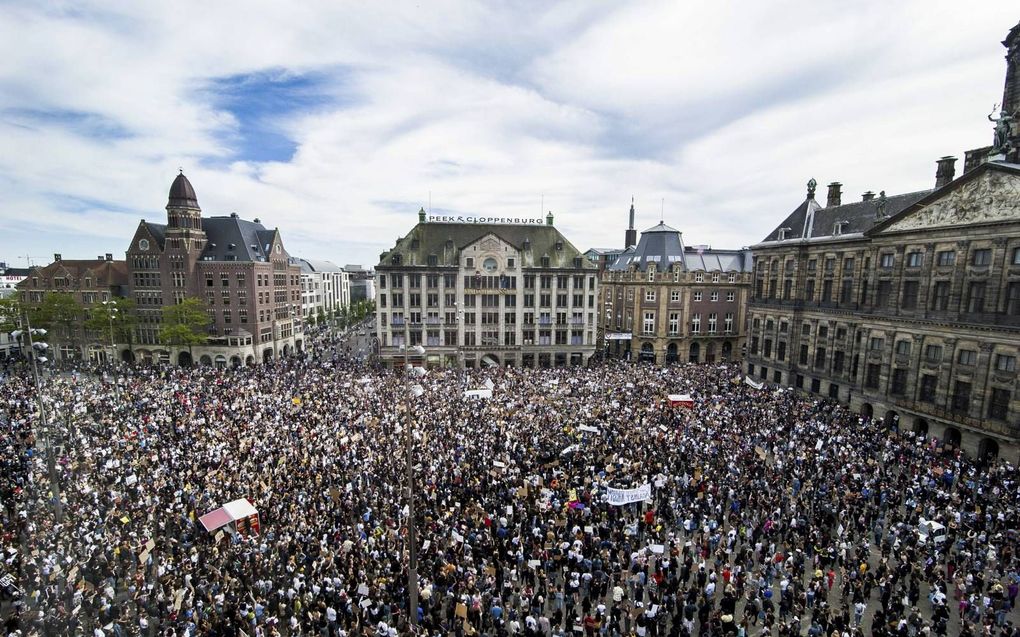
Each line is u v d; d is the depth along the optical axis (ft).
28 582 82.64
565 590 83.20
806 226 245.04
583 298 302.66
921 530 98.84
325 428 150.61
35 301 317.22
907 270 178.50
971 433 154.71
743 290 322.96
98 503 105.70
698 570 85.81
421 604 77.92
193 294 301.84
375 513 103.09
